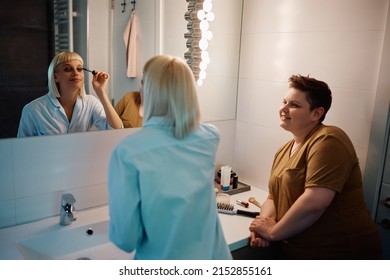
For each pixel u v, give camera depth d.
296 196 1.33
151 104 1.01
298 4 1.62
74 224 1.37
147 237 1.00
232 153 2.05
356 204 1.29
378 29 1.36
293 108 1.33
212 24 1.80
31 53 1.29
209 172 1.06
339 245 1.29
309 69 1.61
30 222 1.38
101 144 1.50
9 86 1.26
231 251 1.34
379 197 1.44
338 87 1.52
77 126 1.43
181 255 0.98
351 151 1.24
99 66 1.45
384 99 1.36
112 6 1.46
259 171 1.91
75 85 1.40
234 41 1.90
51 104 1.36
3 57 1.23
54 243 1.30
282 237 1.28
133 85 1.56
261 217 1.42
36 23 1.28
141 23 1.55
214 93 1.89
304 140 1.35
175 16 1.67
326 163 1.21
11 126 1.29
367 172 1.46
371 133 1.42
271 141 1.82
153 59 1.02
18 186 1.33
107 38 1.46
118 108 1.53
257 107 1.88
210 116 1.90
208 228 1.05
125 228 0.94
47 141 1.37
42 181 1.38
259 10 1.80
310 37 1.59
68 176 1.44
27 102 1.30
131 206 0.93
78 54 1.39
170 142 0.98
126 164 0.92
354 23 1.43
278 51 1.74
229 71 1.92
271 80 1.78
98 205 1.54
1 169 1.29
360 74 1.43
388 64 1.33
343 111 1.51
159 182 0.94
